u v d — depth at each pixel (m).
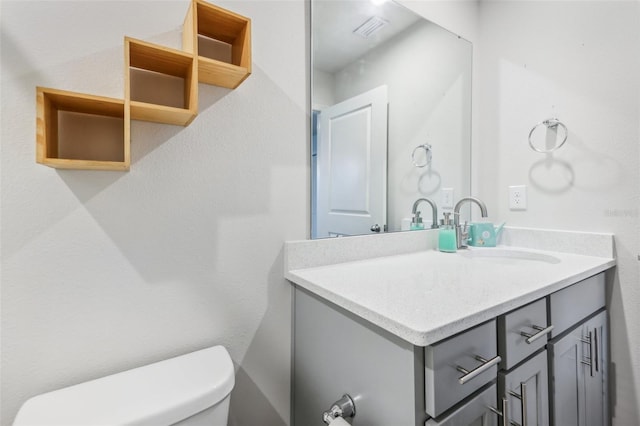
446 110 1.51
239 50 0.87
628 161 1.16
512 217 1.50
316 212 1.09
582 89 1.27
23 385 0.67
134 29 0.78
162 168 0.82
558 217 1.35
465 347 0.64
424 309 0.66
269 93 1.00
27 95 0.67
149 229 0.81
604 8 1.22
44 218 0.69
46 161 0.61
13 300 0.66
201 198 0.88
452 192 1.54
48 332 0.69
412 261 1.17
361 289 0.81
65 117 0.71
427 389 0.58
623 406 1.18
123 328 0.77
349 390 0.77
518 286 0.83
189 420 0.66
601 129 1.22
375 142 1.25
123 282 0.77
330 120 1.13
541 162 1.40
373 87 1.25
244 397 0.96
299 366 1.01
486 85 1.60
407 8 1.34
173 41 0.83
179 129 0.85
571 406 0.97
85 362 0.73
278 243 1.01
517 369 0.75
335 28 1.14
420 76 1.40
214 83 0.88
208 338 0.89
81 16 0.73
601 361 1.15
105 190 0.75
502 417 0.71
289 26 1.04
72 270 0.72
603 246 1.20
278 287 1.01
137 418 0.60
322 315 0.88
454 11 1.53
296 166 1.05
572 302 0.99
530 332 0.80
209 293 0.89
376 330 0.68
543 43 1.39
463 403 0.64
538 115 1.40
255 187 0.97
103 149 0.75
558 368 0.90
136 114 0.74
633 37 1.15
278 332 1.01
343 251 1.13
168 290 0.83
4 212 0.65
